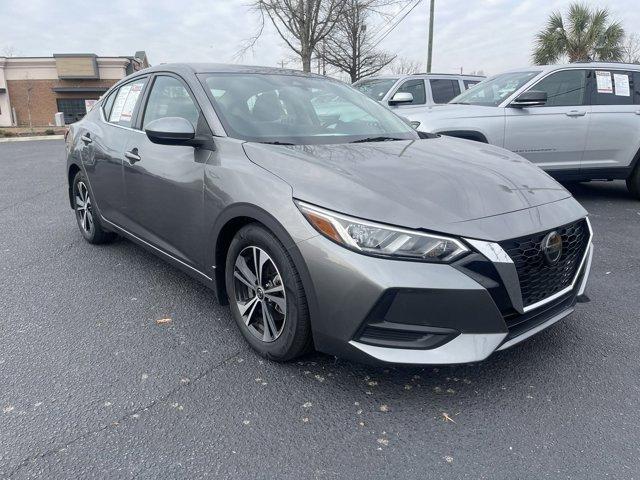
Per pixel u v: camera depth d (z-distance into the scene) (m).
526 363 2.74
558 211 2.57
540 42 19.39
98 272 4.04
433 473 1.98
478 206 2.36
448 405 2.39
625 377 2.62
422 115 6.30
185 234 3.12
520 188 2.63
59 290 3.68
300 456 2.06
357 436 2.18
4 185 8.27
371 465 2.02
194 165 2.97
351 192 2.32
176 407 2.36
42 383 2.53
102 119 4.34
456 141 3.50
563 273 2.60
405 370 2.66
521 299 2.31
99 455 2.04
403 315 2.17
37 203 6.72
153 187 3.34
